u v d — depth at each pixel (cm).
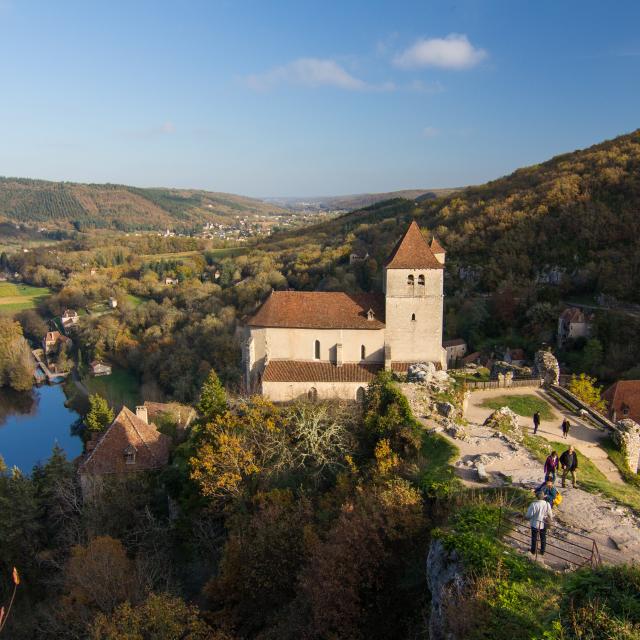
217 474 3403
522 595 1482
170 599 2478
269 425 3703
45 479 4462
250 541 2681
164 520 3794
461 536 1752
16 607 3547
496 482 2516
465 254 12200
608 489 2447
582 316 8738
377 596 2067
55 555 3778
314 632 2053
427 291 5084
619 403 5416
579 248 10638
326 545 2208
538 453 2970
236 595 2597
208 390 4650
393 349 5181
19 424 9244
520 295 10206
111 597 2811
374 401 3631
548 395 4428
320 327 5169
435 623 1639
